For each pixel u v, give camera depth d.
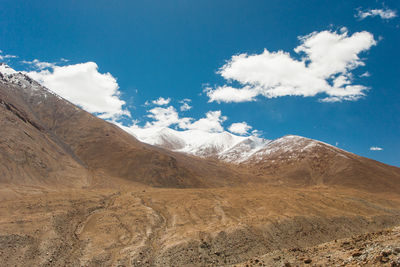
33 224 50.47
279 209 74.56
